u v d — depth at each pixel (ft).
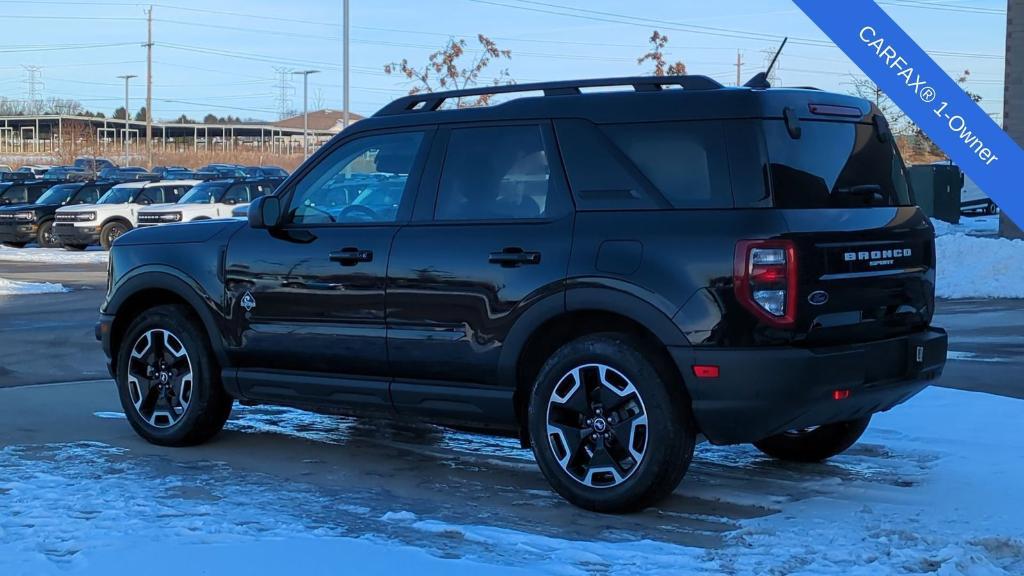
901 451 22.25
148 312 23.36
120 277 23.66
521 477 20.92
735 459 22.17
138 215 91.66
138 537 16.07
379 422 26.35
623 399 17.79
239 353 22.08
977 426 24.03
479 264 19.06
